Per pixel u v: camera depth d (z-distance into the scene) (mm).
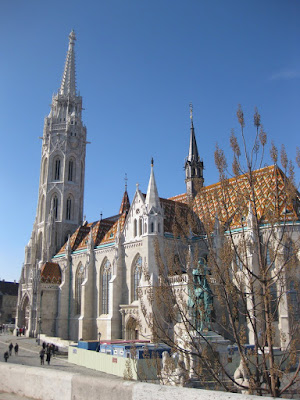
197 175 102375
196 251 27000
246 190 25281
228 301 22469
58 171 127250
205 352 22562
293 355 21047
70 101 134250
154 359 24734
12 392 12992
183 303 25469
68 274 106188
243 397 8477
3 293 182750
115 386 10195
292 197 23547
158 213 79250
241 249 24000
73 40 143750
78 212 126125
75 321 99812
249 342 55469
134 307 79625
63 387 11414
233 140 24562
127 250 86688
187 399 8961
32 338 99375
